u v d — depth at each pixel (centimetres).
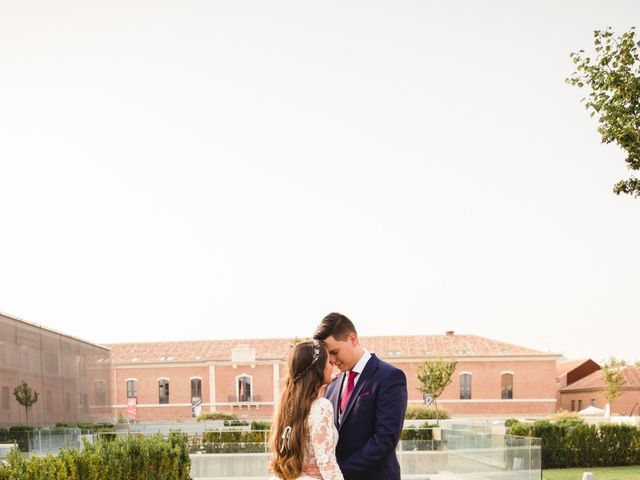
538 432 1789
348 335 436
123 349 5041
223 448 1538
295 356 410
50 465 740
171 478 978
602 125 979
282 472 395
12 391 2442
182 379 4694
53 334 2897
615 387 4172
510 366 4522
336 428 439
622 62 954
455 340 4888
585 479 995
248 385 4662
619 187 998
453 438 1422
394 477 428
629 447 1794
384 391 427
